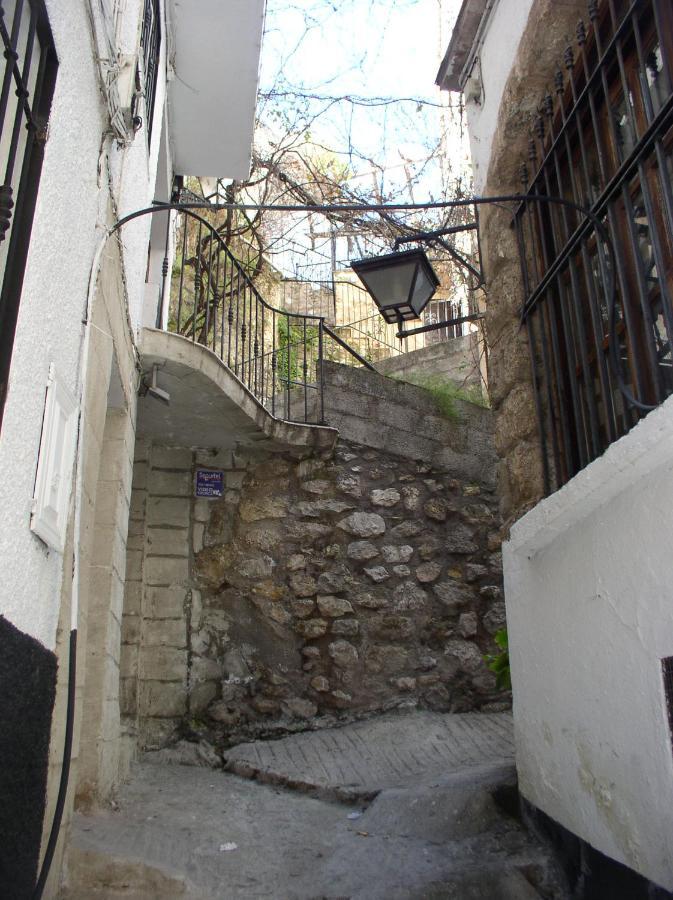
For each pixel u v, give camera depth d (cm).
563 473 317
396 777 446
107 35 287
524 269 345
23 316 185
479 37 398
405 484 625
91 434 302
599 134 278
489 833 325
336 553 593
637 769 228
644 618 224
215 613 572
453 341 945
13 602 181
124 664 534
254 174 885
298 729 547
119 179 351
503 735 511
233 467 612
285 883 299
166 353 483
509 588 342
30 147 196
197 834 346
